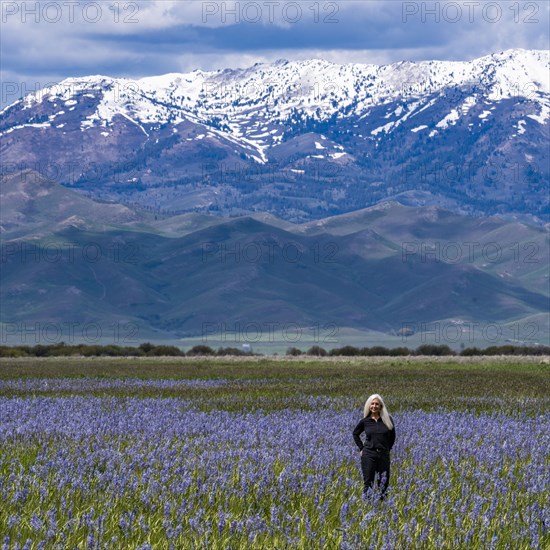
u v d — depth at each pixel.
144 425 103.19
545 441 97.62
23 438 89.38
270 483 65.19
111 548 46.28
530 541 52.16
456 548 49.75
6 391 188.38
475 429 107.06
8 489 59.72
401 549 48.94
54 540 47.72
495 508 57.88
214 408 141.25
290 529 51.28
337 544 48.84
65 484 62.19
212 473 67.69
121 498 58.88
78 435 89.44
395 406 151.88
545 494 66.75
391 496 61.31
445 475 70.12
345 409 142.62
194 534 49.53
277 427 103.19
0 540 46.53
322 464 75.38
